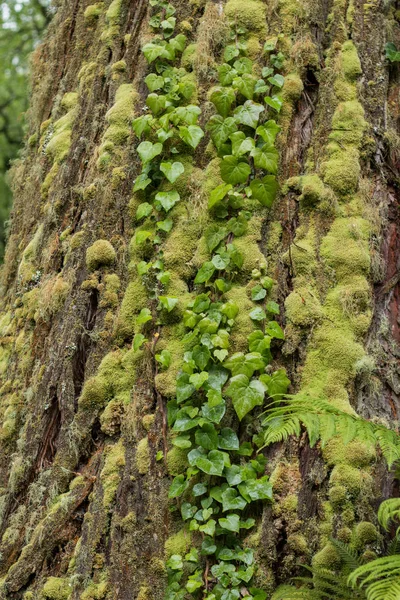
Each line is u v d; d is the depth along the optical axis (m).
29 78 3.91
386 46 2.80
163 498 2.23
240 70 2.60
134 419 2.36
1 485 2.64
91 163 2.81
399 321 2.52
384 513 1.72
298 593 1.95
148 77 2.66
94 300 2.58
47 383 2.57
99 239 2.63
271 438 1.87
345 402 2.26
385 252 2.57
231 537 2.14
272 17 2.72
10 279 3.41
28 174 3.53
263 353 2.30
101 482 2.32
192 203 2.54
